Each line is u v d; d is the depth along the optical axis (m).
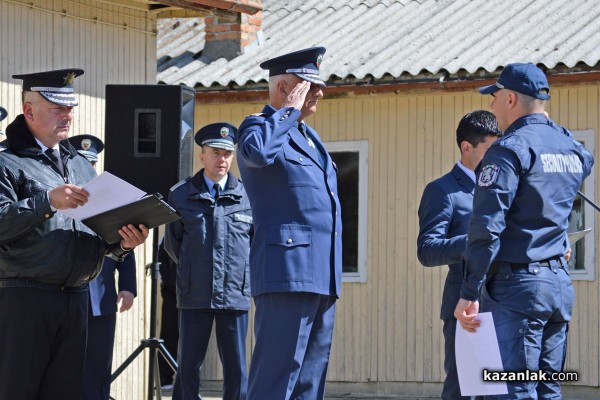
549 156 7.10
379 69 14.45
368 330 14.79
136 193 7.07
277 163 7.46
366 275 14.84
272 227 7.46
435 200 8.39
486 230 6.89
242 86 15.20
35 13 11.30
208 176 10.75
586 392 13.66
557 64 13.55
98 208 7.11
